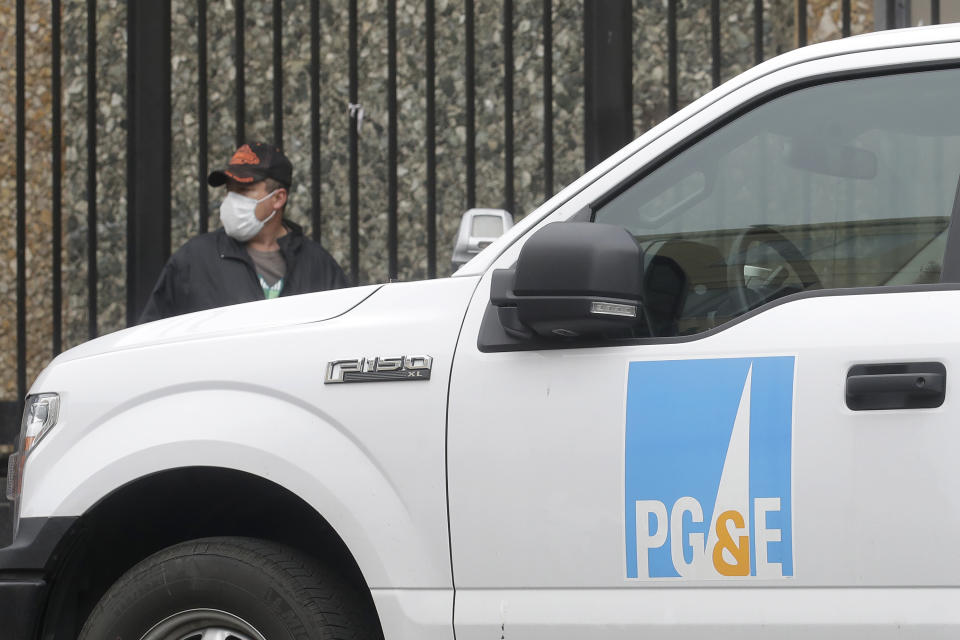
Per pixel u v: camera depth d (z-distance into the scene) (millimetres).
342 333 12148
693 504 10773
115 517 13141
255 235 19906
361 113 27500
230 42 29016
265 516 13867
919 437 10320
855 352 10555
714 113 11773
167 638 12562
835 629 10391
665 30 27141
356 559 11633
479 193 28031
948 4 23625
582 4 27703
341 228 28750
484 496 11320
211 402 12305
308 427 11930
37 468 12914
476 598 11328
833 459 10469
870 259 11258
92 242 27469
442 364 11664
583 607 11016
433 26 26344
